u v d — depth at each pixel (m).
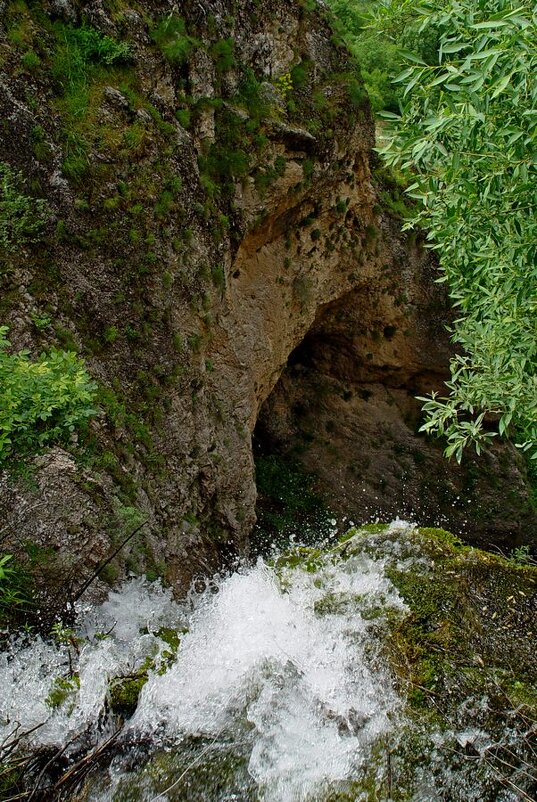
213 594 4.57
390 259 8.78
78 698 3.17
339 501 9.57
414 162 4.30
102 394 4.69
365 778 3.01
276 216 7.13
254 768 3.06
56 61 4.98
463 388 5.37
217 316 6.37
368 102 7.98
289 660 3.48
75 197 4.89
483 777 3.01
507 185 4.00
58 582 3.56
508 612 3.74
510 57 3.31
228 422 6.64
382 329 9.29
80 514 3.77
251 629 3.65
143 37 5.56
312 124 7.08
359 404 9.85
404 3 3.96
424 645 3.51
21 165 4.62
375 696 3.31
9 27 4.75
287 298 7.81
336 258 8.32
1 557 3.44
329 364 9.76
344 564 4.05
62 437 3.96
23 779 2.88
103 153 5.08
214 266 6.20
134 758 3.07
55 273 4.69
